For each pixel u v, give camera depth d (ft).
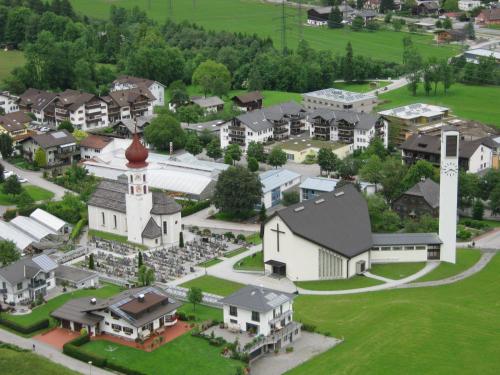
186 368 559.38
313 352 586.04
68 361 577.02
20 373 549.95
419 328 611.06
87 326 610.65
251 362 573.33
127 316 599.57
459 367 556.10
